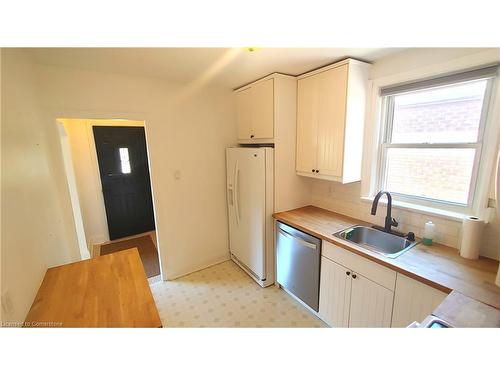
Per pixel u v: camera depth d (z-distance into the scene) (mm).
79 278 1371
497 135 1434
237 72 2262
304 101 2350
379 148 2139
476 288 1218
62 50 1643
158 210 2652
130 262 1561
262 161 2373
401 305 1469
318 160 2283
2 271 915
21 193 1193
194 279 2846
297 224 2193
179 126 2645
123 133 3967
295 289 2311
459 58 1531
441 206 1799
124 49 1663
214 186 3012
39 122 1822
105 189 3902
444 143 1730
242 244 2895
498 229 1473
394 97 2012
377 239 2039
